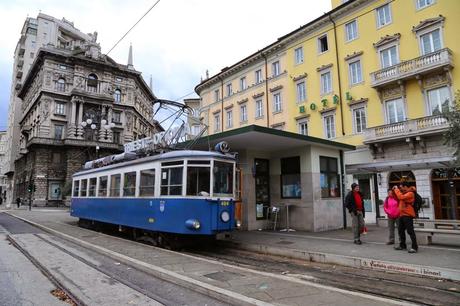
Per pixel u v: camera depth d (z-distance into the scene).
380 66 24.69
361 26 26.25
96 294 6.18
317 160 15.69
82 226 19.83
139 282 7.07
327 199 15.84
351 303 5.29
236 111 37.66
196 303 5.68
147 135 73.69
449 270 7.25
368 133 23.75
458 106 9.11
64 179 52.78
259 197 16.20
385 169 16.75
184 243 11.44
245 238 12.84
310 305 5.21
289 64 31.91
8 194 79.75
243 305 5.40
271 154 16.97
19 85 79.25
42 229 18.28
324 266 9.02
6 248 11.80
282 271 8.45
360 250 9.94
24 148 60.97
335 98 27.22
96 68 57.41
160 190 11.70
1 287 6.77
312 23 29.44
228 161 11.70
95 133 55.78
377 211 17.53
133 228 13.59
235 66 37.53
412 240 9.37
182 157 11.21
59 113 54.06
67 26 79.38
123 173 14.25
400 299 6.05
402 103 23.08
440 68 20.91
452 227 11.67
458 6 20.83
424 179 21.33
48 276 7.66
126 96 61.12
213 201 10.98
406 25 23.36
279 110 32.53
